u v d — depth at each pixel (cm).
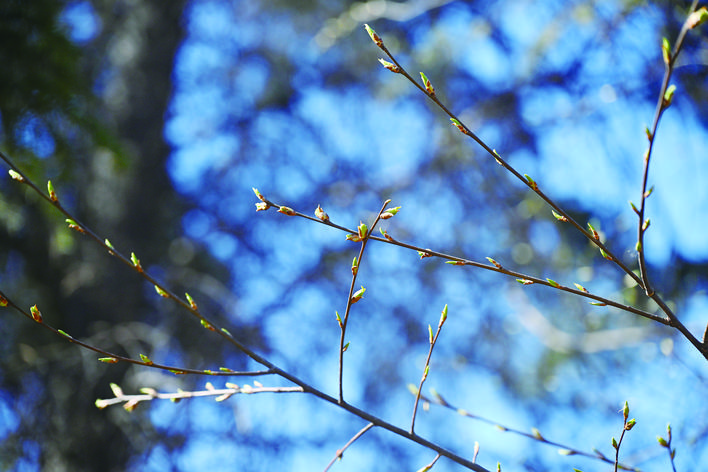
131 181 491
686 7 295
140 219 500
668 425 117
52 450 415
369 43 602
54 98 253
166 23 547
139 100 520
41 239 424
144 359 119
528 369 588
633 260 314
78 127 262
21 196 318
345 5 644
